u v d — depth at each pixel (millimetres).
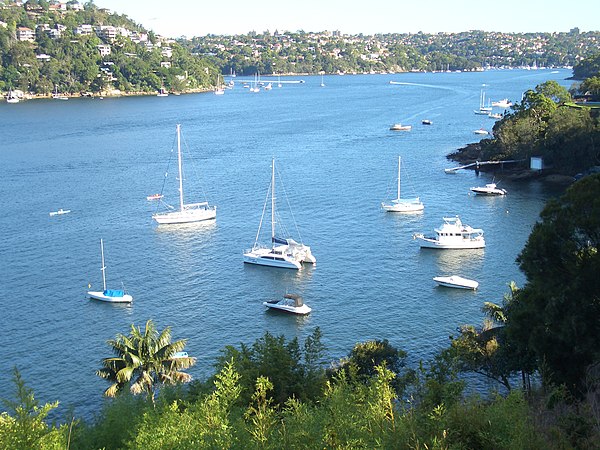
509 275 71062
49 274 72562
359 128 198750
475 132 180375
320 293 66688
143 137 184625
